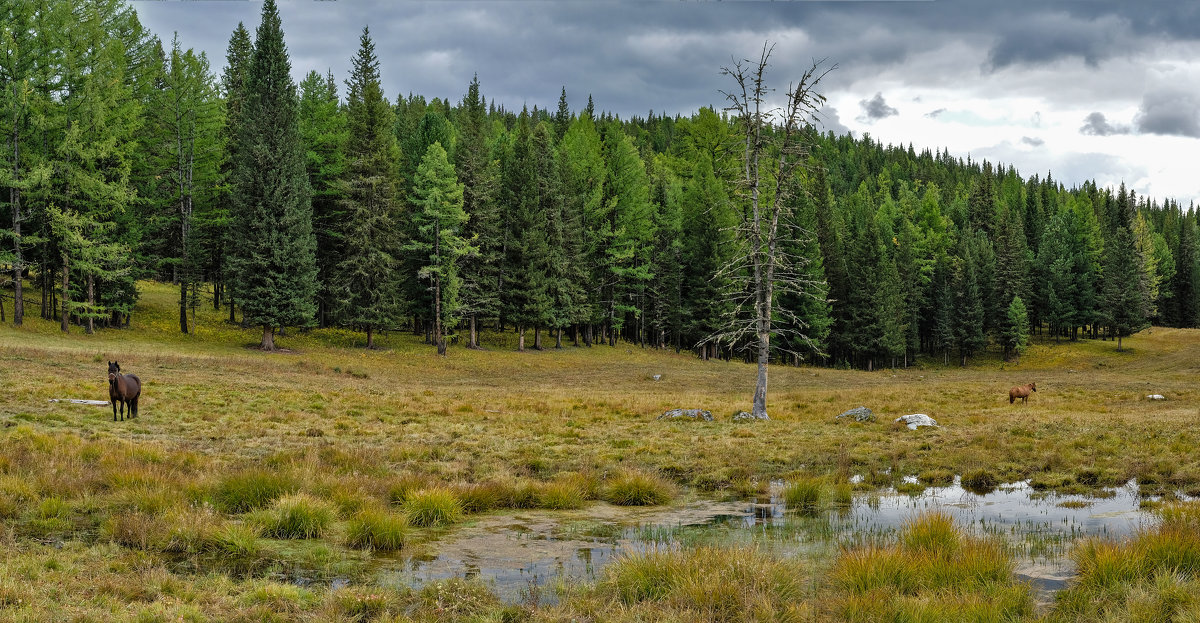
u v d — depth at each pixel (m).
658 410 28.02
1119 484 14.40
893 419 25.38
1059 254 110.44
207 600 7.12
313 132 61.78
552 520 11.52
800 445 19.48
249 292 48.66
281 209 49.75
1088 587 7.49
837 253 83.50
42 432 16.69
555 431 21.64
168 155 51.81
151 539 9.01
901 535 9.77
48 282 48.28
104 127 45.38
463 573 8.49
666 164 98.62
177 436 18.03
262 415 22.41
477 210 60.59
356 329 61.72
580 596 7.55
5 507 9.92
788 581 7.77
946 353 94.00
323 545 9.47
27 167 44.09
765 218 28.97
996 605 6.77
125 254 47.06
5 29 42.59
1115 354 93.88
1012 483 14.91
